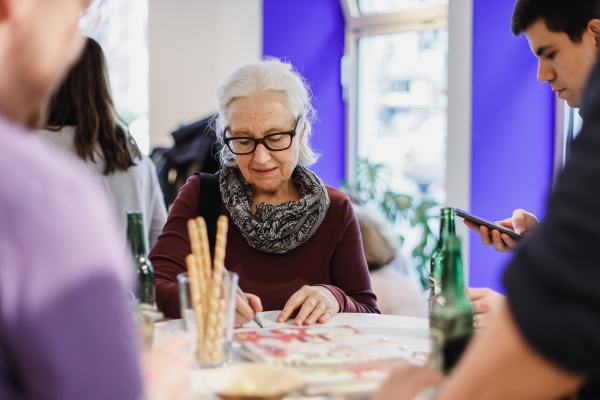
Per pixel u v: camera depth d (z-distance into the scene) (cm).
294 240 186
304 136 199
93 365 61
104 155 219
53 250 59
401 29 453
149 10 464
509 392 71
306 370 110
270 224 184
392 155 469
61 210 60
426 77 446
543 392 70
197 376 113
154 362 93
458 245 115
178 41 464
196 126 334
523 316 69
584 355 66
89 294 60
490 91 353
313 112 202
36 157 61
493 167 356
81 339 60
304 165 202
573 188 69
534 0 171
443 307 113
